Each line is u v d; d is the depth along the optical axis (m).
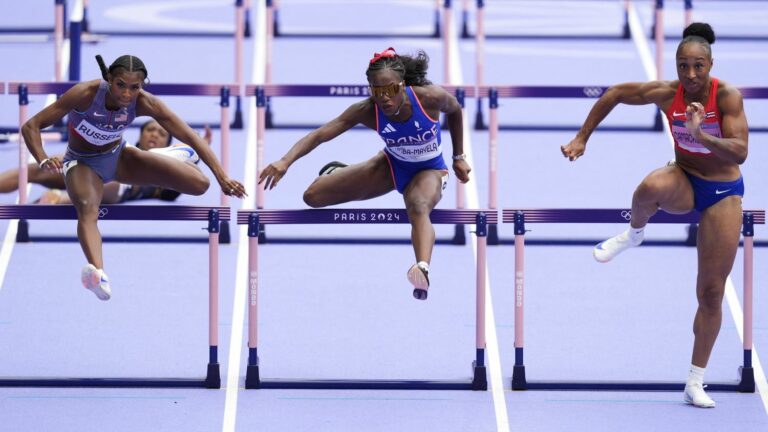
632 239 26.41
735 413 25.97
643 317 30.41
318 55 44.50
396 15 49.44
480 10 40.59
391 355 28.53
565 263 33.28
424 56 26.02
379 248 34.22
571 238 34.84
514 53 45.09
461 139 26.52
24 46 44.59
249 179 36.69
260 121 33.59
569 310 30.73
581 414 25.94
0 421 25.22
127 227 35.31
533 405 26.36
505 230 35.31
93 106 25.09
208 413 25.77
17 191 36.09
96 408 25.91
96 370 27.62
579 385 27.02
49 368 27.66
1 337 29.02
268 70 40.91
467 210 26.55
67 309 30.42
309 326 29.81
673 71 43.47
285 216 26.47
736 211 25.33
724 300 31.05
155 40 45.59
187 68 42.84
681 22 48.91
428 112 25.39
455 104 25.94
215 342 26.92
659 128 40.88
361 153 38.72
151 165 26.59
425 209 25.38
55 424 25.14
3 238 34.06
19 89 32.47
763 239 34.41
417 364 28.11
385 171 26.41
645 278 32.44
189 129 25.72
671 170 25.47
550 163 38.38
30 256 33.09
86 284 24.69
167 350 28.59
